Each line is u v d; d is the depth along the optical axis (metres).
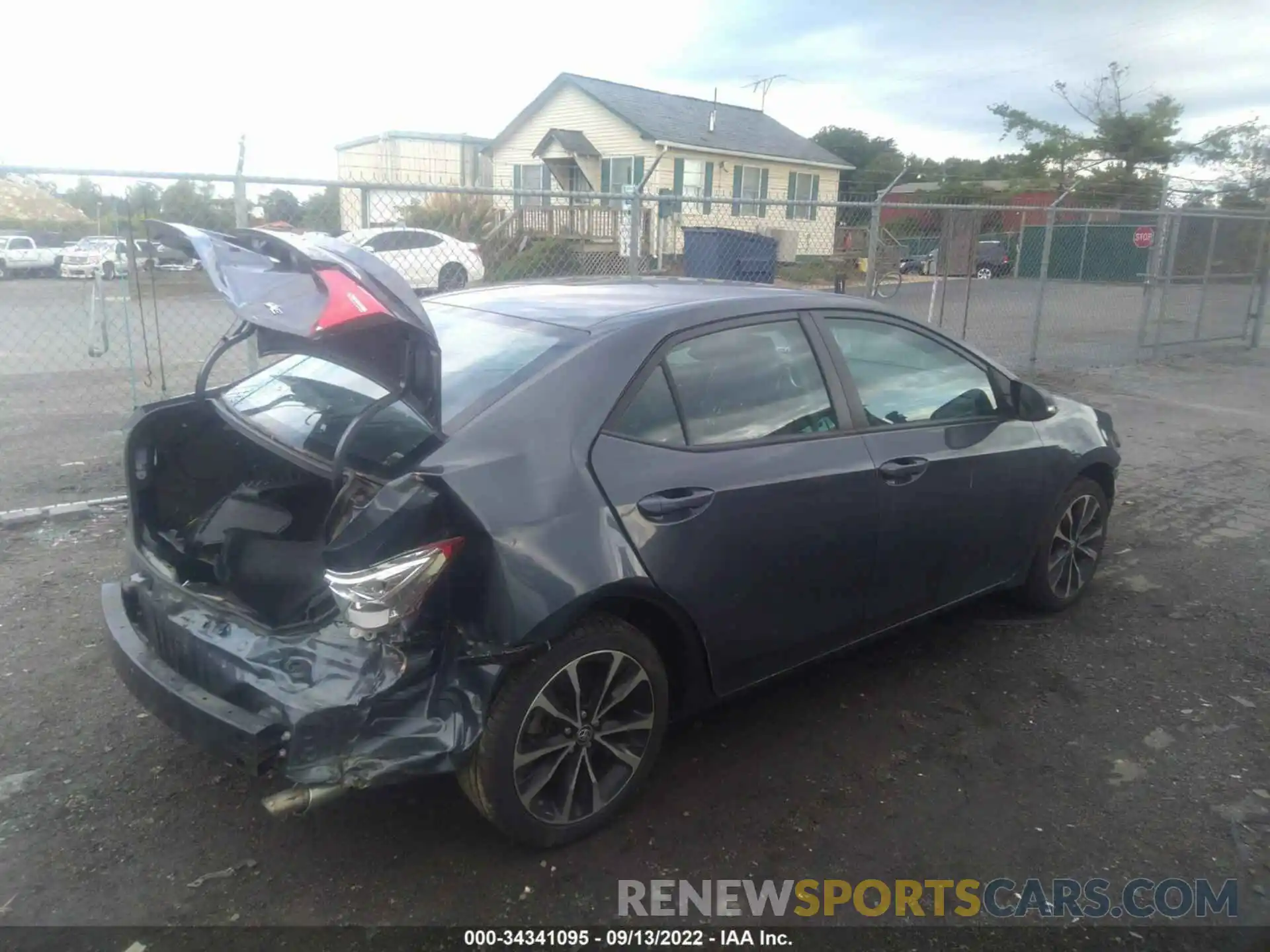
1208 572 5.48
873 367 3.76
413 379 2.70
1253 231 15.17
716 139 31.62
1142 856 3.04
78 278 7.70
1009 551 4.32
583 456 2.84
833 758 3.53
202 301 7.77
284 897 2.75
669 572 2.96
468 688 2.63
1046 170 44.00
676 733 3.68
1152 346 13.64
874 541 3.61
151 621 2.99
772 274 10.69
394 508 2.47
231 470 3.61
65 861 2.87
